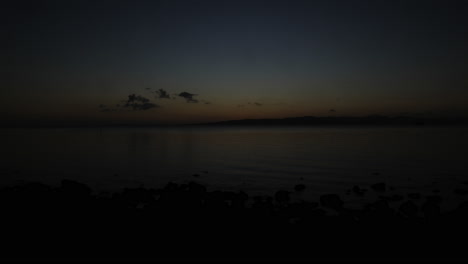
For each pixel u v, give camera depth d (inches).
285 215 533.6
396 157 1470.2
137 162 1429.6
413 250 350.3
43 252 335.6
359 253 341.4
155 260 317.1
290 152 1796.3
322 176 1032.8
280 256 331.6
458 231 418.3
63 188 737.0
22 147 2231.8
